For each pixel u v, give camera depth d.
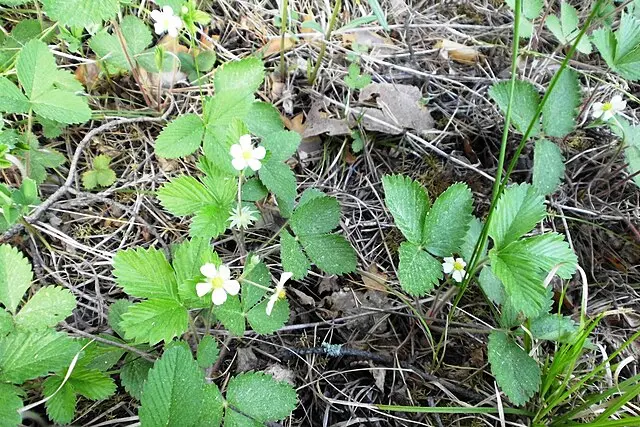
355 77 0.33
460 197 0.24
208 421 0.19
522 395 0.22
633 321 0.29
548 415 0.25
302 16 0.39
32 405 0.19
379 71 0.38
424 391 0.26
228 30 0.37
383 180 0.23
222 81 0.28
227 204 0.23
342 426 0.24
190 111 0.33
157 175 0.31
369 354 0.26
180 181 0.22
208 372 0.23
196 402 0.18
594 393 0.25
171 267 0.20
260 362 0.26
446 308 0.28
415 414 0.25
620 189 0.34
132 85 0.33
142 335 0.18
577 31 0.35
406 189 0.23
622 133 0.31
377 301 0.28
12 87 0.25
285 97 0.35
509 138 0.35
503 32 0.40
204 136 0.25
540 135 0.30
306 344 0.27
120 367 0.24
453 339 0.27
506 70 0.39
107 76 0.32
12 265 0.21
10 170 0.28
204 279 0.19
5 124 0.30
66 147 0.31
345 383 0.26
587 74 0.36
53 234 0.27
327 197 0.26
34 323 0.20
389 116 0.35
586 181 0.35
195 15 0.26
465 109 0.37
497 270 0.21
